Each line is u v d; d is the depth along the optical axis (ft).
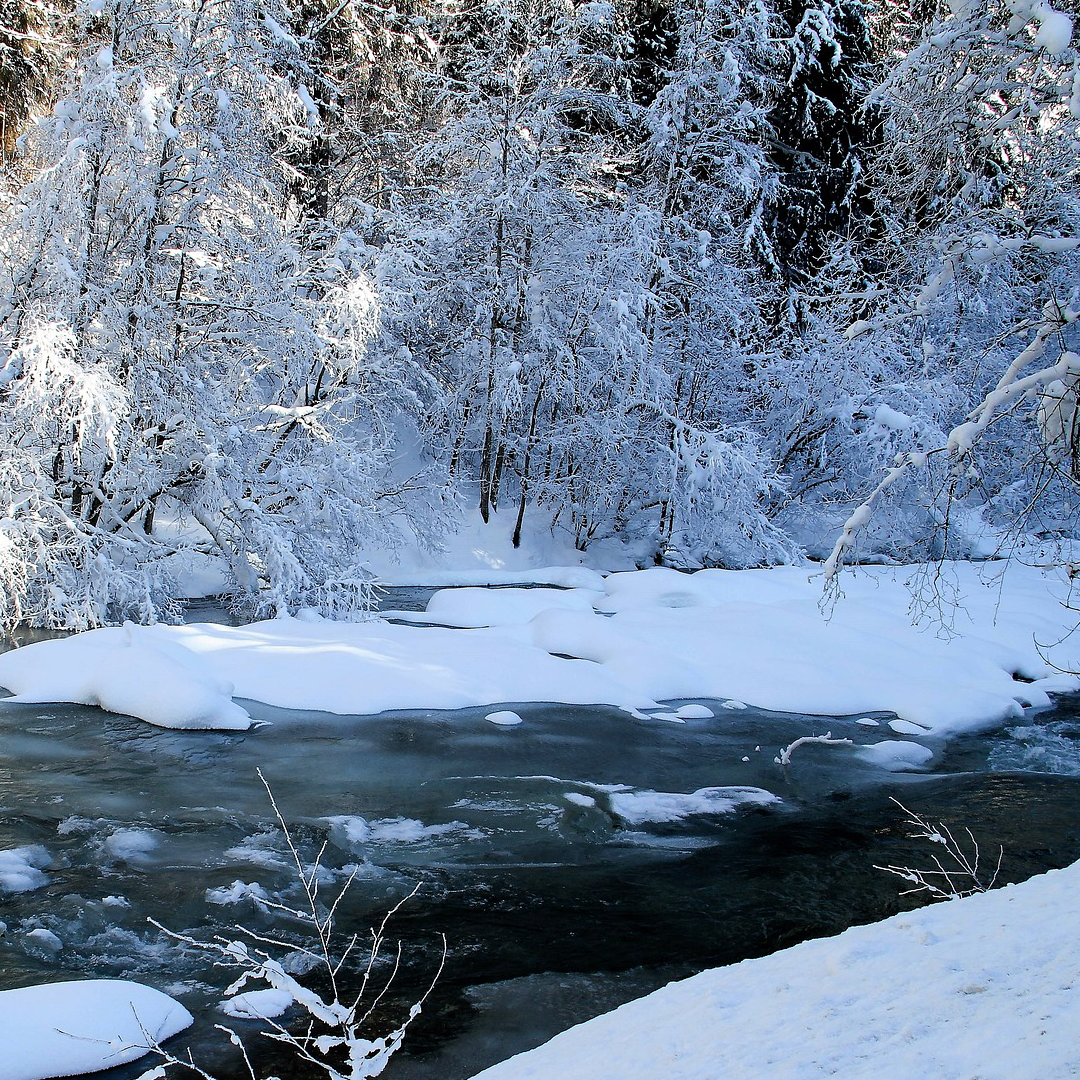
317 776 27.40
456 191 76.02
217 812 24.32
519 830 24.34
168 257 50.88
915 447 64.28
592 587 67.82
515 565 73.87
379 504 64.28
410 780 27.50
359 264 57.77
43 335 42.19
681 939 18.65
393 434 68.80
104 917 18.49
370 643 39.68
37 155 47.91
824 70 82.64
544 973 17.07
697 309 78.02
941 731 35.45
